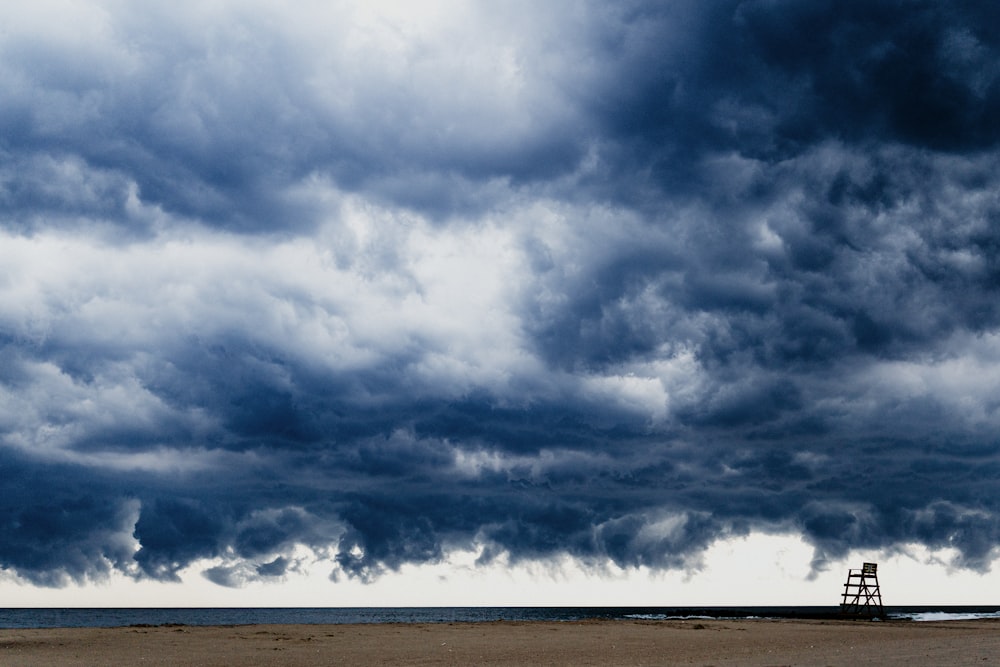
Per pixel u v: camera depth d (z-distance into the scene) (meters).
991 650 35.91
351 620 155.00
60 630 58.75
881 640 47.81
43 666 33.38
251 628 63.91
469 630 62.00
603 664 33.31
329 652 40.69
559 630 62.31
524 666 32.94
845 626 70.81
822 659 33.16
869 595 116.31
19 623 138.25
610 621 83.31
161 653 39.59
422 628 65.25
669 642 48.00
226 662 35.19
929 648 38.59
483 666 33.09
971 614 138.75
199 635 53.12
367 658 37.25
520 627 67.31
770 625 72.38
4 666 33.38
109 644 44.84
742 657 35.56
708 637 53.03
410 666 33.16
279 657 37.75
